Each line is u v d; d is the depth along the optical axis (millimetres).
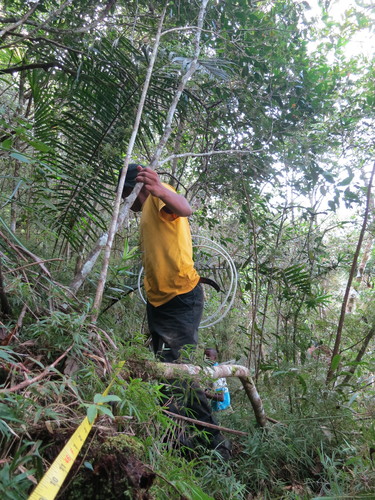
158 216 2744
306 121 4109
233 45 3801
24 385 1221
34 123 3334
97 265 3613
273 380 3354
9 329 1762
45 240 3412
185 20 3881
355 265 3652
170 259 2740
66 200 3289
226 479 2020
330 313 4625
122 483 1151
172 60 3361
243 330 4215
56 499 1110
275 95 3988
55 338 1674
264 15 4129
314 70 4074
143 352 1997
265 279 4191
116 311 3539
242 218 4496
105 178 3414
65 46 3322
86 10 3430
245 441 2656
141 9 4082
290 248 5055
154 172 2486
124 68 3512
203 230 5988
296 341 3830
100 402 1142
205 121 4359
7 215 3562
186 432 2328
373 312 3764
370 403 3309
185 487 1386
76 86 3443
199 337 4734
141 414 1472
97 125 3486
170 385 2066
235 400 3525
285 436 2662
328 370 3283
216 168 4410
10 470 978
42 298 2059
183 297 2785
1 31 2787
